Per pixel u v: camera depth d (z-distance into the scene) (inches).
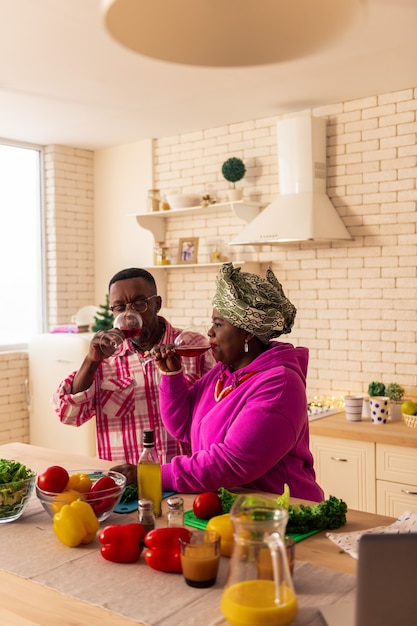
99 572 56.2
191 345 83.4
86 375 94.0
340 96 170.6
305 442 81.6
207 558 52.5
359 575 38.5
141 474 68.4
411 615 38.8
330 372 181.6
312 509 64.5
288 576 45.2
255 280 79.5
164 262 209.3
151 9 44.6
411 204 166.4
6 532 66.3
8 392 212.2
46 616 48.4
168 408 88.5
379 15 117.7
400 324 169.3
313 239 165.0
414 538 38.2
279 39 47.1
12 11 116.1
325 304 181.9
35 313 228.4
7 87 159.9
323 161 175.8
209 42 47.4
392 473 147.8
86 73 150.0
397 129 167.5
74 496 64.1
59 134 210.2
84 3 112.9
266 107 180.4
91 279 236.2
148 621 47.1
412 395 167.6
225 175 190.5
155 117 189.9
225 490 67.4
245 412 73.2
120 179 227.1
